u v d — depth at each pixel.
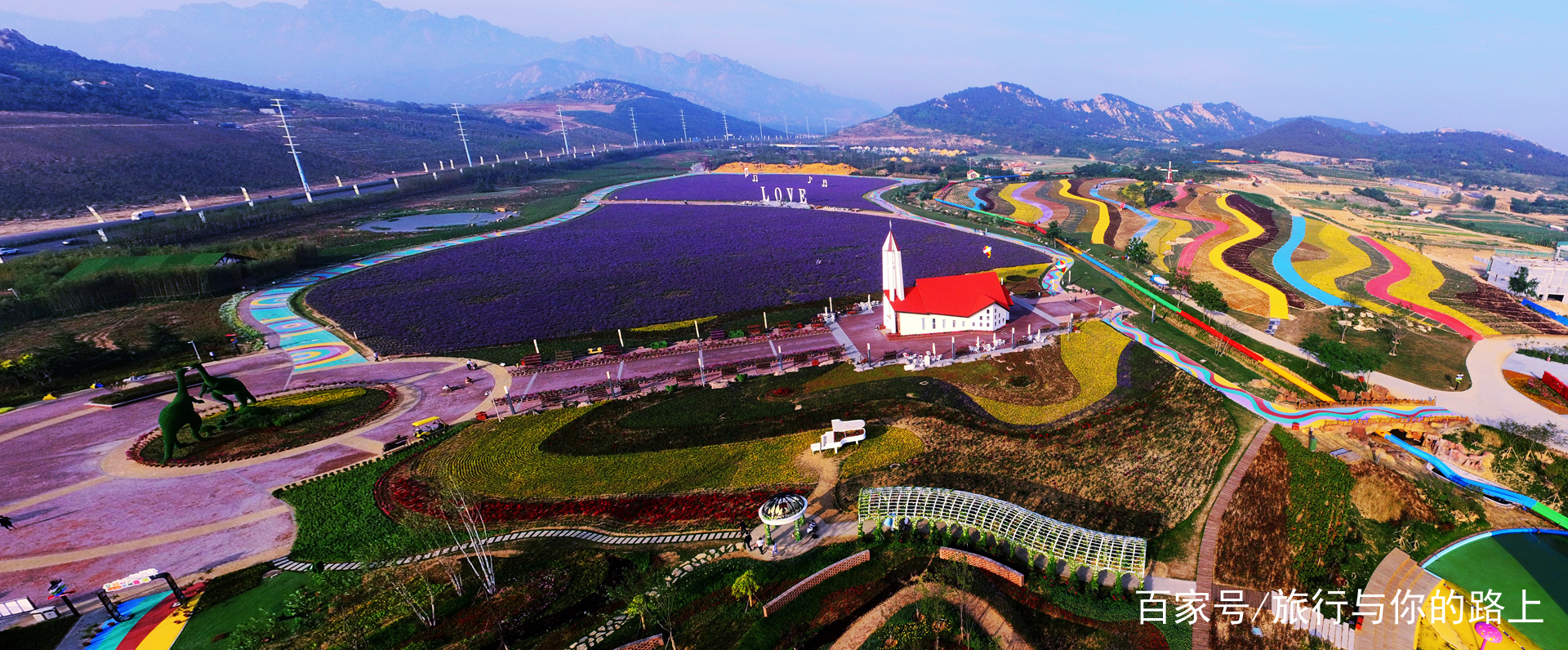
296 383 85.06
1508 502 57.47
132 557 50.91
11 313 107.81
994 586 45.03
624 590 44.03
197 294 125.38
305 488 60.22
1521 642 42.72
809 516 53.66
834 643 40.12
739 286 130.75
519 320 110.38
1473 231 184.50
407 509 56.69
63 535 53.84
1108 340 91.38
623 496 57.91
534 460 64.38
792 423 69.81
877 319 104.19
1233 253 146.50
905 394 75.75
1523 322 98.19
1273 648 41.16
